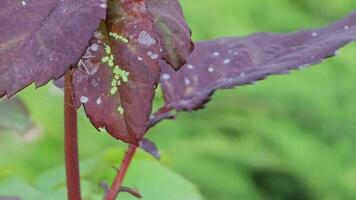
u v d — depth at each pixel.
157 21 0.31
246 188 1.48
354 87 1.59
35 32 0.29
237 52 0.44
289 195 1.53
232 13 1.67
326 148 1.55
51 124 1.26
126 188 0.42
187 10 1.64
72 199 0.37
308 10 1.77
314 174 1.52
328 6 1.77
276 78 1.58
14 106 0.60
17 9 0.29
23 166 1.20
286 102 1.58
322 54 0.39
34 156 1.25
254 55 0.43
